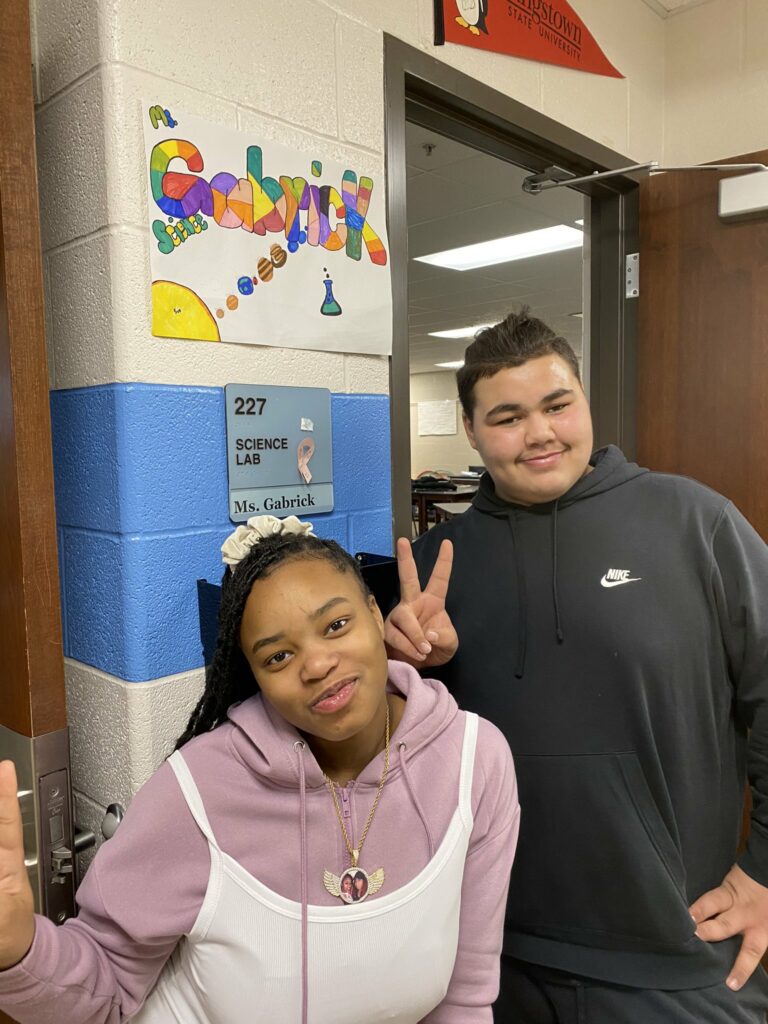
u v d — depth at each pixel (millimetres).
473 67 1407
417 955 715
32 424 843
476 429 1063
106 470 949
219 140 988
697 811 1016
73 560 1024
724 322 1773
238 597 705
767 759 1013
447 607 1136
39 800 865
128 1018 726
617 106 1812
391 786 745
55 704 875
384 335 1240
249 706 748
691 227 1810
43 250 1017
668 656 986
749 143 1866
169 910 683
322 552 722
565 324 6938
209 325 990
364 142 1193
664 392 1887
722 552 1013
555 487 1030
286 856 705
